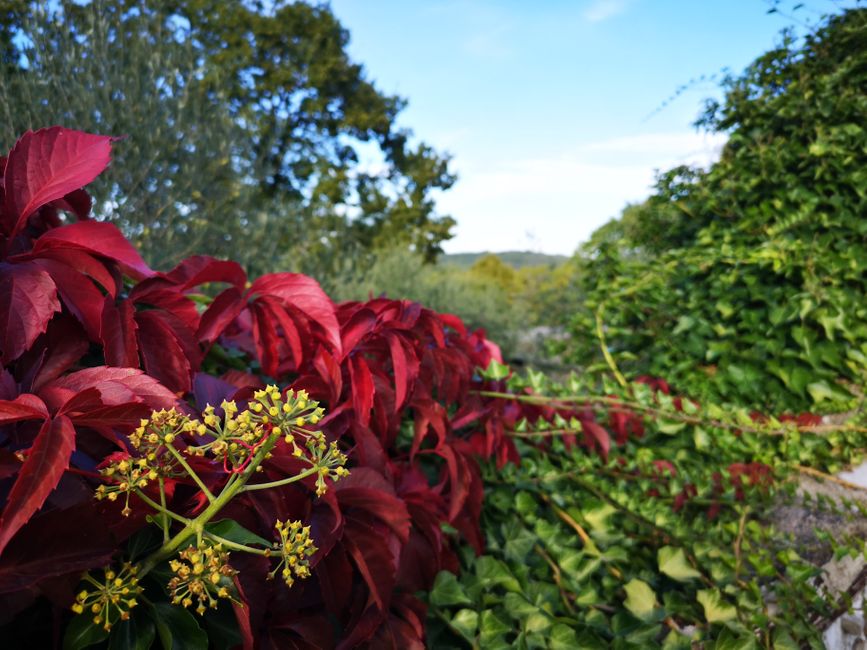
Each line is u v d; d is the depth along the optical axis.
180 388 0.96
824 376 2.82
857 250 3.01
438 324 1.48
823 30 3.53
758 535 1.93
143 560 0.74
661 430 2.17
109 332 0.89
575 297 6.98
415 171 18.38
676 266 3.38
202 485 0.70
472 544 1.49
